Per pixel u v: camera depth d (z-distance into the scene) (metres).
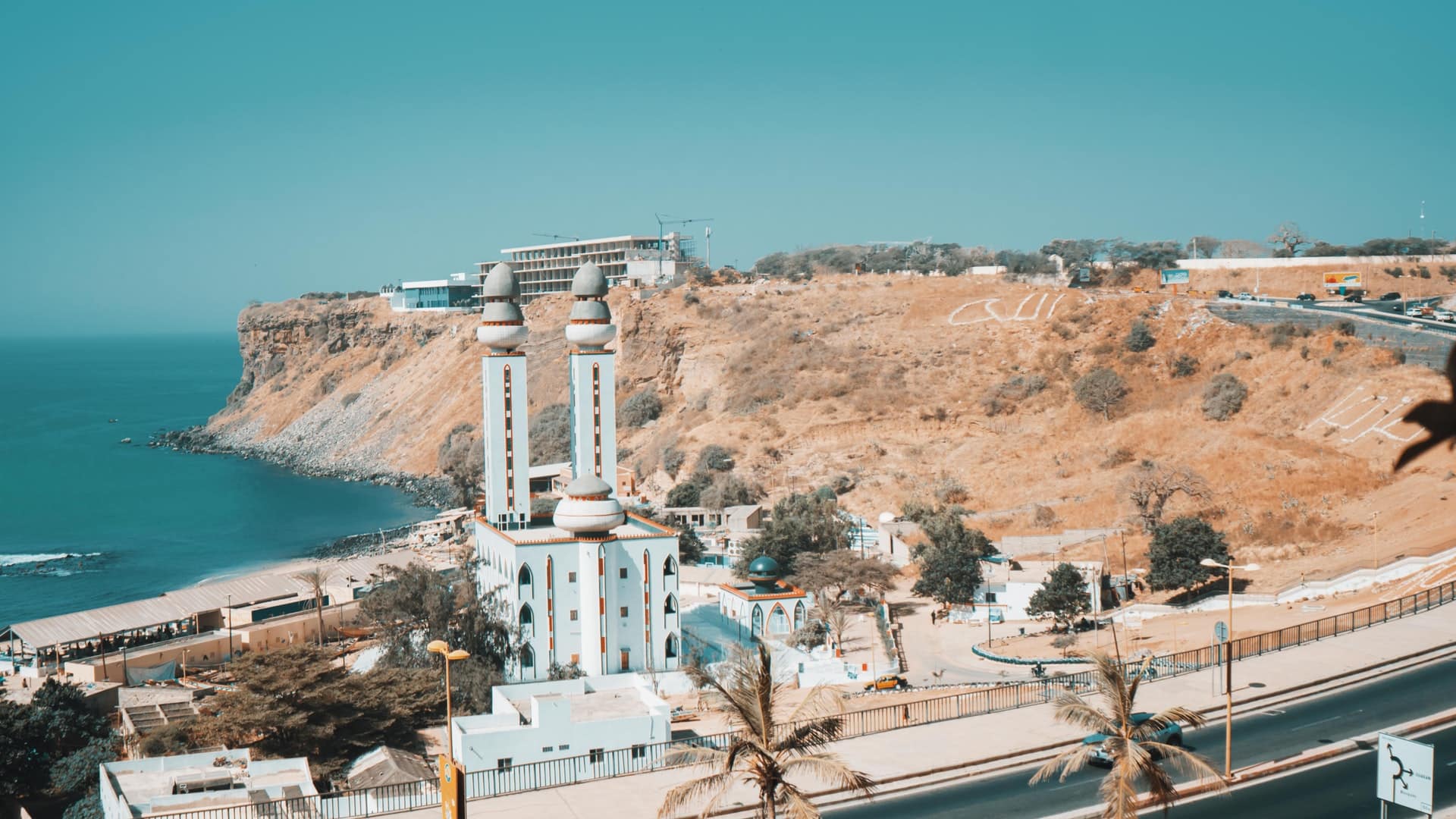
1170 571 121.12
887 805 60.91
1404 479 143.38
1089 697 76.38
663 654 111.69
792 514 159.38
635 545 110.88
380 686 89.06
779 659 109.56
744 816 60.41
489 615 109.81
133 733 89.25
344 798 65.44
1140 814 58.66
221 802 65.19
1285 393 181.25
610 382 122.94
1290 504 142.88
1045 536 149.75
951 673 106.81
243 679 84.06
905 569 152.62
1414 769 48.66
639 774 67.31
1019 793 61.81
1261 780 62.50
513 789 67.94
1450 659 82.31
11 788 82.81
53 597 179.75
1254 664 82.44
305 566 166.12
